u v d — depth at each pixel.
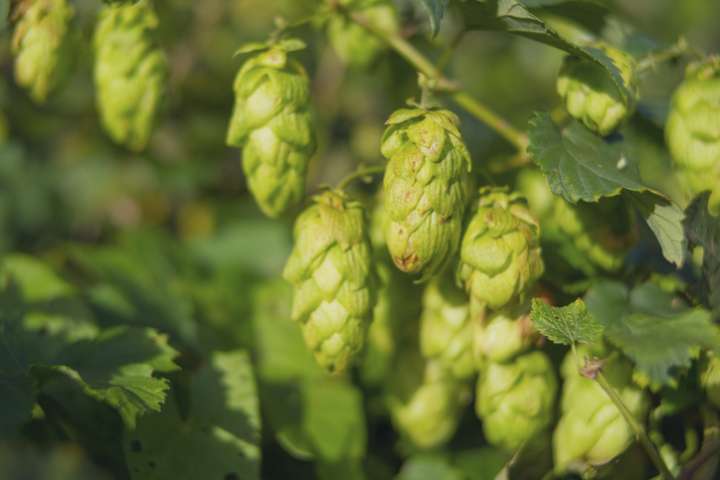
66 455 0.49
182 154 0.58
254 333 0.48
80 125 0.58
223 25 0.60
